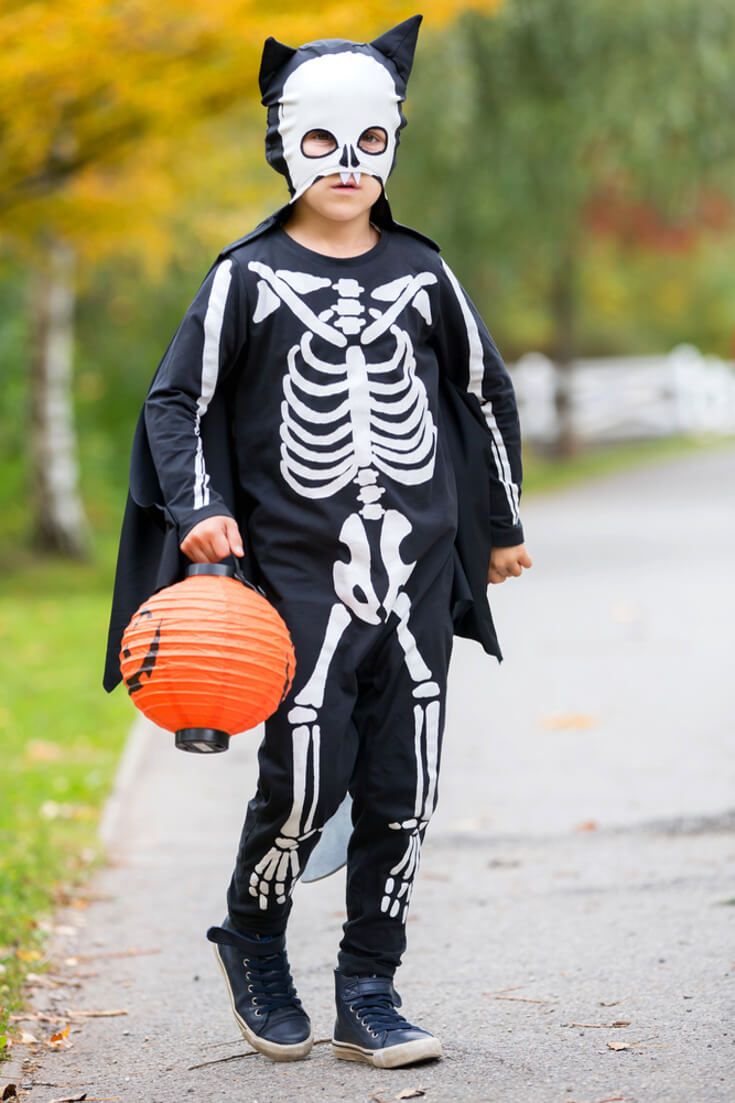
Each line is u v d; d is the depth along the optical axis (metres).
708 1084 9.17
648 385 82.88
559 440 74.38
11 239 37.00
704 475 64.25
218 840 17.20
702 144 55.44
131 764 20.83
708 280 91.31
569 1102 9.01
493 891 14.36
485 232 58.09
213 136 38.09
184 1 27.55
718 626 29.55
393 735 9.53
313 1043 10.29
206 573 9.01
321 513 9.31
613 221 68.62
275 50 9.53
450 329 9.75
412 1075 9.64
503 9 48.53
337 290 9.38
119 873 15.87
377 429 9.36
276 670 8.86
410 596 9.48
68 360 49.81
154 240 38.91
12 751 22.00
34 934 13.35
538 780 18.98
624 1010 10.80
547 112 54.19
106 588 42.59
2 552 47.16
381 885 9.80
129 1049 10.61
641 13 52.41
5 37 26.86
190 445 9.27
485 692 24.72
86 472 57.53
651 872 14.66
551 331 89.38
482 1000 11.26
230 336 9.33
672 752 20.03
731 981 11.26
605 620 30.95
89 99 30.47
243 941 10.00
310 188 9.38
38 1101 9.62
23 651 31.30
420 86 50.22
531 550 43.12
